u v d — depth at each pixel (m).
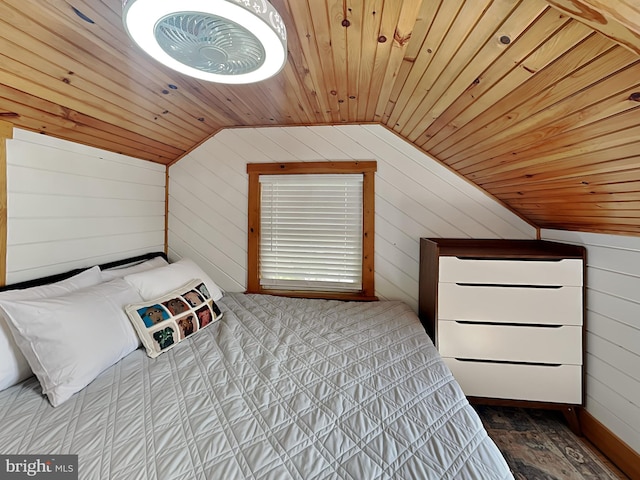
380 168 2.42
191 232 2.68
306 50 1.30
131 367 1.33
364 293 2.46
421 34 1.09
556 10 0.75
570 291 1.74
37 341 1.12
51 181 1.68
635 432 1.45
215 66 0.97
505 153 1.62
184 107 1.95
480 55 1.05
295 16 1.07
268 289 2.63
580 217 1.70
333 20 1.09
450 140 1.92
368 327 1.83
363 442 0.92
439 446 0.91
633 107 0.88
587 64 0.85
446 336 1.88
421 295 2.33
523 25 0.85
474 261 1.83
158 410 1.04
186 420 1.00
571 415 1.76
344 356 1.46
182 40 0.82
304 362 1.40
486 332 1.83
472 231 2.34
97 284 1.67
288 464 0.84
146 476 0.79
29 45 1.12
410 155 2.39
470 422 1.02
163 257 2.59
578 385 1.75
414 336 1.70
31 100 1.38
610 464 1.54
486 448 0.91
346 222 2.49
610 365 1.58
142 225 2.42
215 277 2.68
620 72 0.81
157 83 1.59
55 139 1.69
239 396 1.14
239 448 0.89
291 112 2.18
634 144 1.00
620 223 1.47
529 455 1.60
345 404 1.10
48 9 0.99
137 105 1.75
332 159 2.47
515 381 1.82
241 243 2.63
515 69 1.03
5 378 1.14
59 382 1.09
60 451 0.85
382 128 2.41
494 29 0.91
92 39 1.17
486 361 1.84
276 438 0.94
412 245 2.41
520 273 1.79
